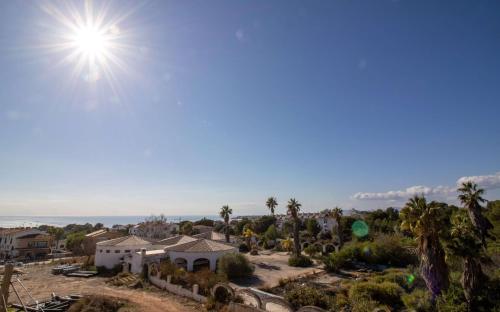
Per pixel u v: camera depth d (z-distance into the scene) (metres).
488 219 42.81
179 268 34.91
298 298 24.55
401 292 26.36
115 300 26.09
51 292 30.64
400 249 43.31
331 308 23.53
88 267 43.22
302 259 46.19
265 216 110.44
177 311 23.77
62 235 97.25
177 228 109.75
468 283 19.12
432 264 20.73
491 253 31.17
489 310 17.77
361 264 43.62
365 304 23.09
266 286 30.80
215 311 23.36
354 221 79.12
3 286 19.17
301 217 132.88
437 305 19.92
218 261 40.50
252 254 61.12
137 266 38.88
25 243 70.69
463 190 37.12
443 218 21.34
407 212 22.81
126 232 103.31
